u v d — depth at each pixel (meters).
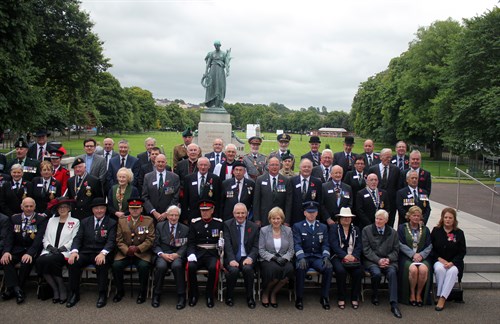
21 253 7.74
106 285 7.41
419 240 7.85
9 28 19.30
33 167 9.54
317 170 9.44
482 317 7.08
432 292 7.63
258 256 7.76
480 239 10.14
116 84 77.50
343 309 7.34
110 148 10.55
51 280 7.34
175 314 6.95
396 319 6.96
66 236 7.72
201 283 8.22
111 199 8.52
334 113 174.50
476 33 28.97
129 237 7.65
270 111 191.75
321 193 8.53
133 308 7.16
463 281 8.37
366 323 6.79
